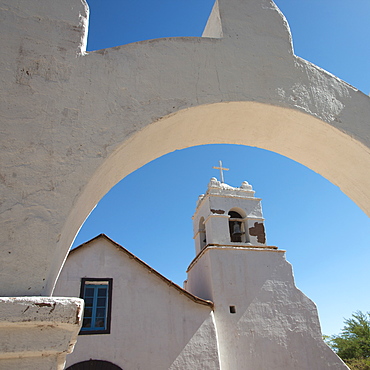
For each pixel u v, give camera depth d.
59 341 1.63
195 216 16.34
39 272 1.82
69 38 2.52
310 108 3.04
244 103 2.84
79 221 2.34
